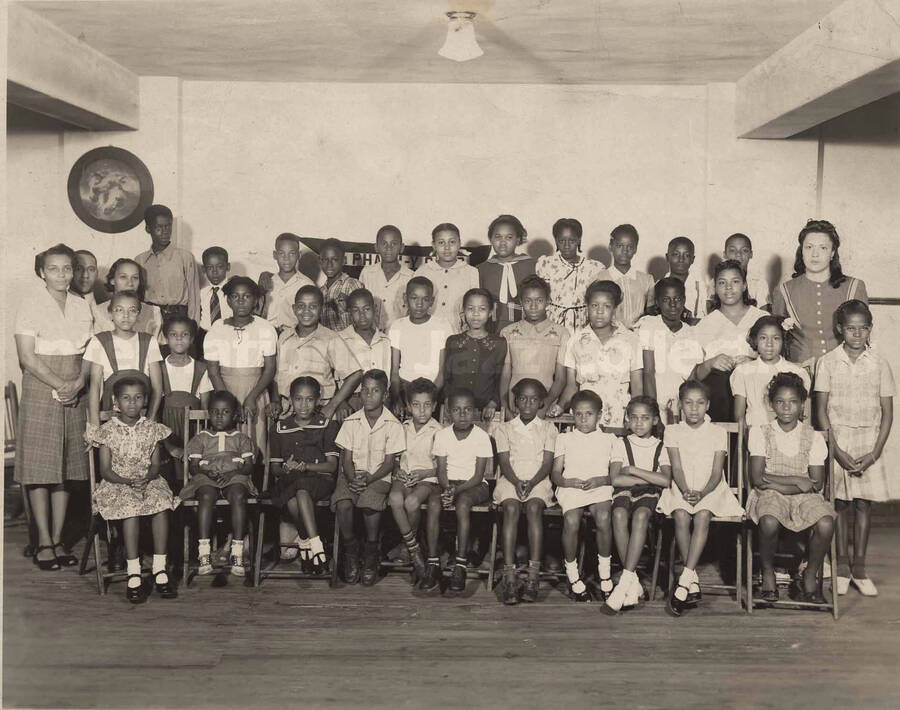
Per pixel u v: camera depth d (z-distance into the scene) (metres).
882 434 4.49
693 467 4.37
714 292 5.32
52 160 6.23
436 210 6.36
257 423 5.00
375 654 3.69
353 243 6.22
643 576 4.75
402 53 5.57
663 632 3.98
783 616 4.20
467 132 6.32
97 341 4.72
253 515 5.02
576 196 6.30
